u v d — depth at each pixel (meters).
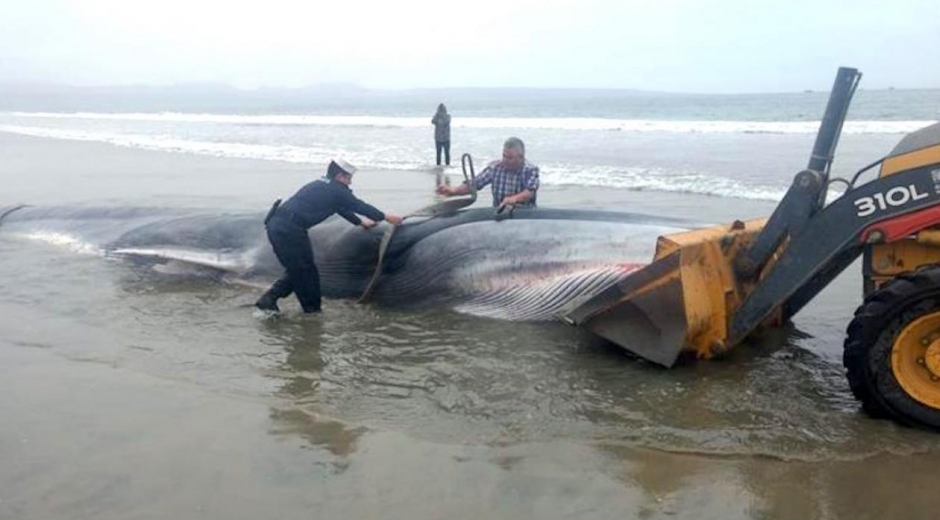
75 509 4.09
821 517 3.93
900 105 58.91
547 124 43.50
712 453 4.56
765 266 5.61
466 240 7.52
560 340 6.61
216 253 9.00
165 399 5.50
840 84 5.15
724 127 34.91
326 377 5.89
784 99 102.81
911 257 5.02
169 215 10.57
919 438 4.64
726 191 14.26
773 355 6.05
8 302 8.05
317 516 4.02
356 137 35.91
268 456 4.64
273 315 7.50
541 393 5.50
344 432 4.95
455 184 16.81
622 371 5.84
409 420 5.12
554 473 4.40
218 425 5.07
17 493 4.26
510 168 7.99
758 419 4.96
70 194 16.66
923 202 4.77
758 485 4.22
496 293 7.32
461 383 5.73
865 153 19.83
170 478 4.40
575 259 7.03
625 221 7.16
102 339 6.83
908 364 4.72
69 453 4.70
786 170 17.20
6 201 15.82
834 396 5.28
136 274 9.19
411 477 4.39
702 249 5.65
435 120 21.52
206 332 7.04
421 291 7.68
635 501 4.11
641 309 5.78
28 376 5.95
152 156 26.69
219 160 24.52
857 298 7.53
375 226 8.01
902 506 3.98
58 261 9.84
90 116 82.81
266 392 5.61
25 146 33.41
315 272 7.54
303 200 7.43
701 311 5.61
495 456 4.61
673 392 5.42
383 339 6.78
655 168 18.44
